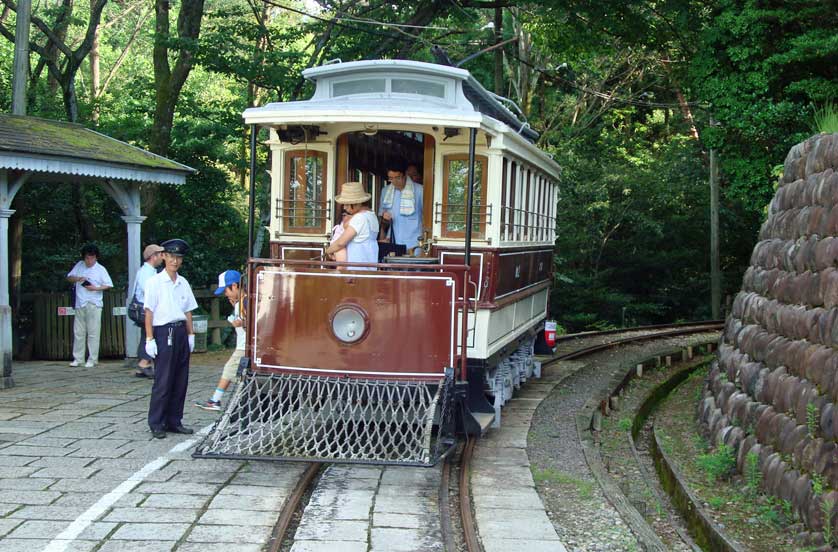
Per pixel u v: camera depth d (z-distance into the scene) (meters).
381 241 9.23
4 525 5.73
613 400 12.30
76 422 8.88
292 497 6.55
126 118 21.62
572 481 7.56
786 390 7.83
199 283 19.89
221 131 20.75
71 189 17.72
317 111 7.65
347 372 7.52
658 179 28.00
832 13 13.16
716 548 6.59
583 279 28.23
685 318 31.30
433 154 8.69
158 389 8.28
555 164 12.91
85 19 28.75
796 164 9.72
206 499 6.48
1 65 23.09
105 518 5.95
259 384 7.59
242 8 20.64
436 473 7.61
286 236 8.92
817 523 6.45
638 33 18.33
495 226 8.52
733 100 13.97
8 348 11.02
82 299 13.30
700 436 10.36
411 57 20.81
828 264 7.64
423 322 7.49
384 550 5.57
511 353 10.63
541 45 22.20
